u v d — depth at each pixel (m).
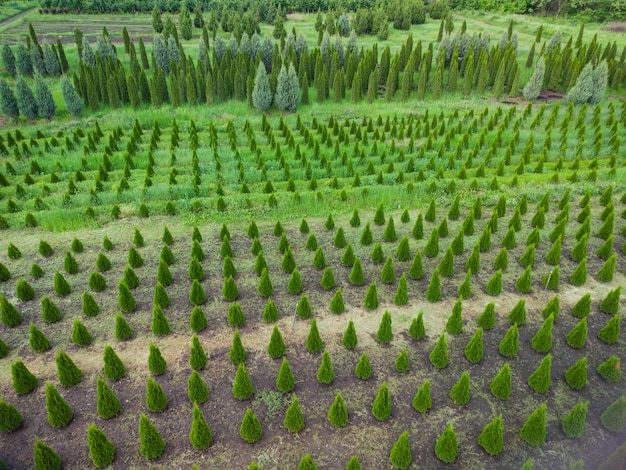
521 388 12.75
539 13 70.25
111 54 44.59
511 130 31.98
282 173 26.16
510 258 17.98
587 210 20.06
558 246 17.34
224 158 28.42
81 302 15.95
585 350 14.05
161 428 11.59
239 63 41.88
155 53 44.88
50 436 11.38
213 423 11.72
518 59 48.09
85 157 28.27
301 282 16.22
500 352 13.78
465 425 11.72
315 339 13.51
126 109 39.41
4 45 42.94
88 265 17.86
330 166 26.31
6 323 14.68
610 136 30.64
